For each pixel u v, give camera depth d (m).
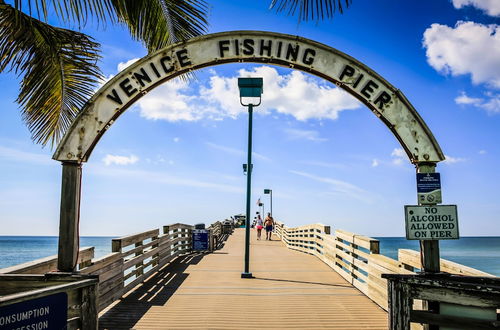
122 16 6.24
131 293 7.70
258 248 18.02
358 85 4.98
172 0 6.20
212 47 5.02
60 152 4.64
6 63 5.65
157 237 10.34
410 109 4.91
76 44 6.10
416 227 4.62
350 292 7.92
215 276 9.65
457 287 3.63
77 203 4.68
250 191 10.01
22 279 4.26
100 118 4.77
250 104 10.26
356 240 8.31
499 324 3.54
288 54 5.02
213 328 5.59
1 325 2.69
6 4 5.36
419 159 4.84
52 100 6.24
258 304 6.92
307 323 5.86
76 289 3.98
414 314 3.88
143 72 4.91
